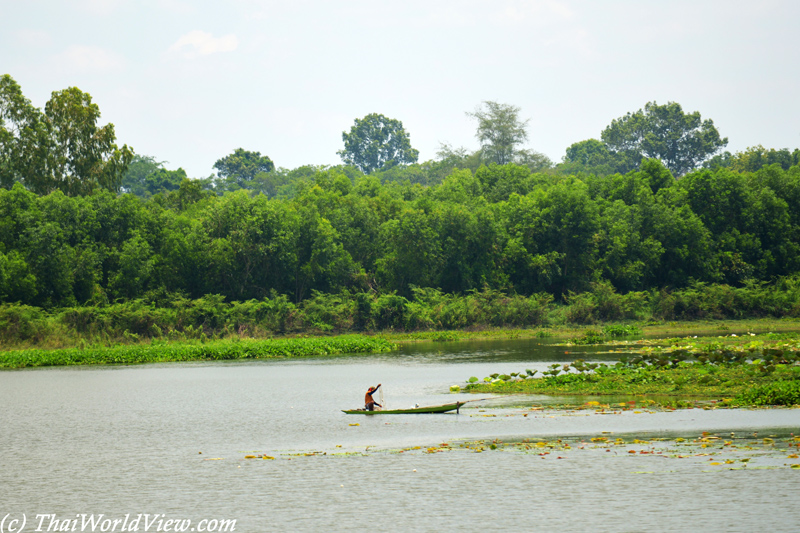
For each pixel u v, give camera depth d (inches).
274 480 757.3
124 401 1352.1
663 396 1190.3
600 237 3403.1
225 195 3410.4
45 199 2834.6
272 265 3090.6
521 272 3376.0
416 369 1748.3
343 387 1480.1
